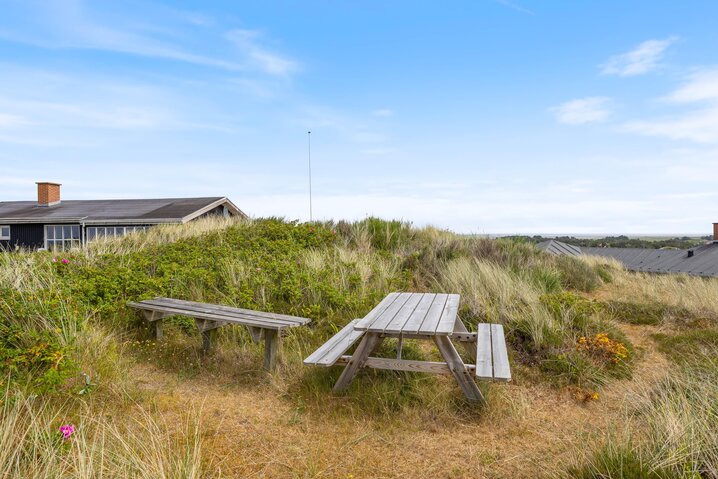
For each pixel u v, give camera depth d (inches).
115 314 224.7
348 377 163.6
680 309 290.2
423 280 339.3
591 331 229.8
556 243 1444.4
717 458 104.7
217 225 550.3
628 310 293.9
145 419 136.8
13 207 949.8
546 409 164.7
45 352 151.2
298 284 275.1
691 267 1683.1
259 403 159.6
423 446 134.6
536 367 196.2
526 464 125.3
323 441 134.5
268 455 125.1
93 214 835.4
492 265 349.1
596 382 184.5
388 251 399.9
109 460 105.5
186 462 107.8
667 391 159.0
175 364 191.0
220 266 320.2
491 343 178.7
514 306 251.0
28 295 197.2
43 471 99.7
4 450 103.0
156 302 223.1
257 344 203.3
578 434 140.7
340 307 254.8
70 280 252.4
